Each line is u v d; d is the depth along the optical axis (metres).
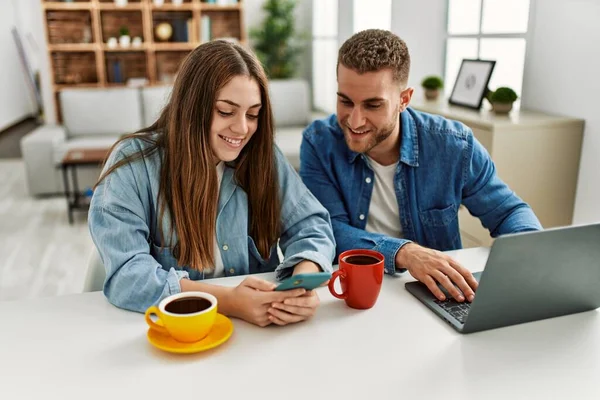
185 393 0.79
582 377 0.83
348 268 1.01
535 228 1.35
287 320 0.97
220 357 0.88
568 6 2.29
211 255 1.24
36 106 8.62
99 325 0.99
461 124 1.52
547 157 2.25
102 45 5.42
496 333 0.96
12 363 0.87
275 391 0.79
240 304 0.99
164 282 1.05
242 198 1.29
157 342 0.90
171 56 5.83
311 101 6.18
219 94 1.12
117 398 0.78
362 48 1.26
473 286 1.10
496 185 1.51
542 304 0.97
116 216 1.14
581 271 0.94
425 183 1.49
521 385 0.81
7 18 8.31
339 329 0.97
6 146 7.11
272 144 1.28
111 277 1.09
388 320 1.00
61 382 0.82
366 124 1.33
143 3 5.39
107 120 4.92
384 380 0.81
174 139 1.17
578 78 2.26
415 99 3.15
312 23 5.94
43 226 3.97
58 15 5.47
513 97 2.41
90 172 4.63
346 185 1.52
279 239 1.37
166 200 1.20
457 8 3.22
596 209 2.23
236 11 5.95
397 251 1.22
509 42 2.75
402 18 3.62
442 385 0.80
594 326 0.98
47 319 1.01
